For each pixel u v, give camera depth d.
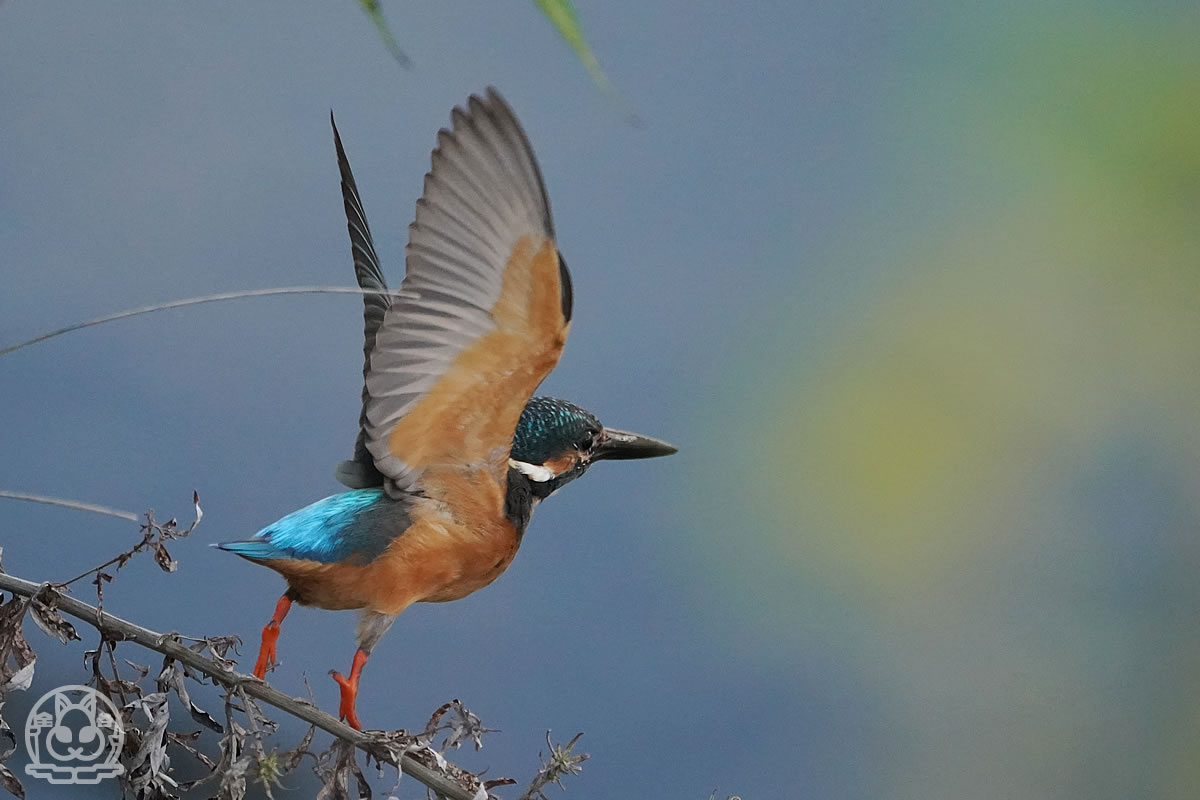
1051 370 16.11
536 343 4.72
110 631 4.25
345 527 4.87
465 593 5.10
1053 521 15.17
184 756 6.63
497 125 4.49
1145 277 16.19
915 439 15.98
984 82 18.81
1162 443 15.35
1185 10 17.11
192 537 14.42
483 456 4.98
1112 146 16.91
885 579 15.59
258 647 13.63
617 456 5.98
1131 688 14.09
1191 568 14.63
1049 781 13.96
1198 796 13.63
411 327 4.67
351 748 4.31
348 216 5.53
